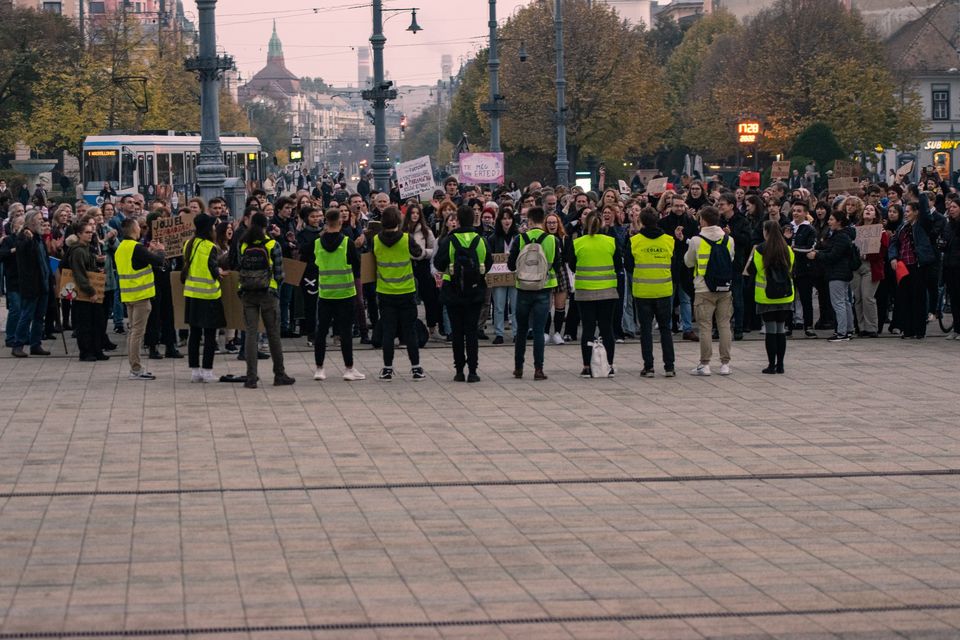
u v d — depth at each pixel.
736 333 21.34
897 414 14.70
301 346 20.89
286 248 20.95
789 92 76.38
